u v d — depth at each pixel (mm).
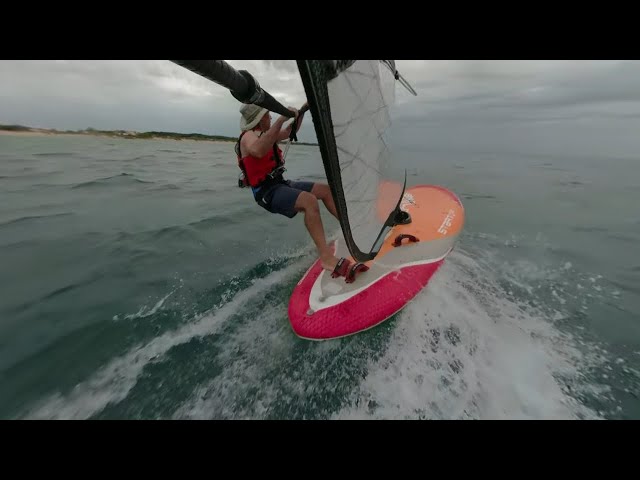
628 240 5109
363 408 2242
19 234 5129
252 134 2904
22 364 2643
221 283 3873
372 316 2945
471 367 2557
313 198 2875
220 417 2193
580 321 3090
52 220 5793
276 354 2748
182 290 3719
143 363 2666
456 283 3783
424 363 2604
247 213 6512
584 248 4816
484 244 5043
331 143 1525
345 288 3193
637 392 2311
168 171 11289
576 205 7207
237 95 1766
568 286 3732
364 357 2689
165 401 2311
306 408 2246
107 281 3887
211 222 5934
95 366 2631
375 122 1952
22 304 3408
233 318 3223
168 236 5234
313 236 2990
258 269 4223
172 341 2906
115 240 5023
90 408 2246
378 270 3359
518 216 6453
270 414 2213
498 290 3645
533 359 2631
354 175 1844
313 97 1326
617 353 2682
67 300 3498
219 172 11578
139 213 6379
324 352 2750
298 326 2914
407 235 3729
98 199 7254
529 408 2207
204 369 2596
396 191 2779
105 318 3211
